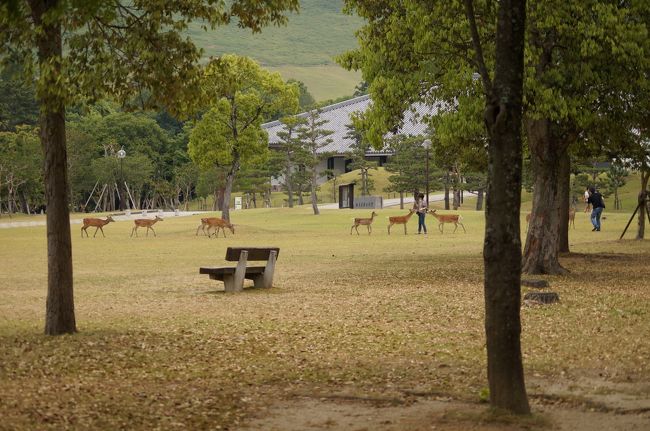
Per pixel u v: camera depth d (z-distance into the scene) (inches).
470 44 912.9
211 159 2186.3
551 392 418.6
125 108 629.6
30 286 969.5
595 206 1927.9
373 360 504.4
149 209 4252.0
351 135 3892.7
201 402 406.9
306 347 547.8
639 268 1069.8
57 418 370.0
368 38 1011.3
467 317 661.9
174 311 723.4
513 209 367.2
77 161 3772.1
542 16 874.8
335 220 2566.4
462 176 3309.5
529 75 881.5
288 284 937.5
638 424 360.2
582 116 913.5
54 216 574.2
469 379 450.6
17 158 3444.9
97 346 537.0
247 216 2881.4
